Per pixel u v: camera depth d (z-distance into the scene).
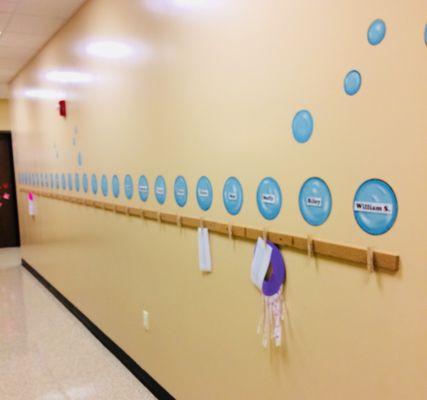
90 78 3.07
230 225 1.71
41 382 2.69
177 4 1.96
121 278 2.85
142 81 2.34
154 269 2.39
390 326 1.12
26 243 5.83
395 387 1.12
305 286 1.39
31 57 4.59
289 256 1.44
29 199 5.37
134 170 2.52
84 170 3.36
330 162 1.25
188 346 2.12
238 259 1.71
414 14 1.00
